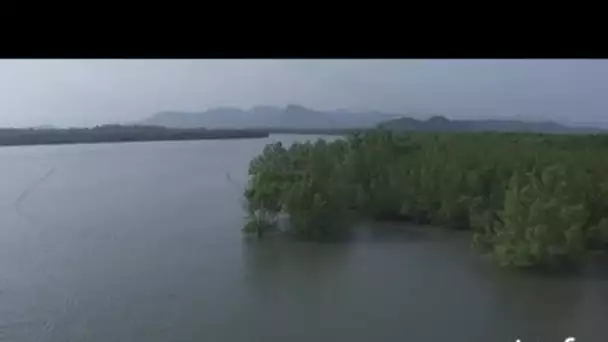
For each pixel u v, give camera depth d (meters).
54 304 46.56
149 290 47.31
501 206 48.50
